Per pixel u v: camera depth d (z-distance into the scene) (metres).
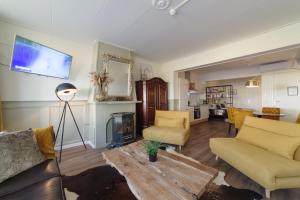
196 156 2.82
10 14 2.34
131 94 4.04
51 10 2.24
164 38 3.25
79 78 3.49
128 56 3.95
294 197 1.67
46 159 1.72
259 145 2.19
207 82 8.62
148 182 1.35
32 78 2.82
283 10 2.24
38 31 2.92
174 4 2.11
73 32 2.97
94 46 3.50
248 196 1.68
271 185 1.55
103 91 3.43
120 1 2.04
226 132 4.83
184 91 5.78
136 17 2.44
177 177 1.43
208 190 1.79
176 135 3.08
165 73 5.40
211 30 2.87
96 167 2.35
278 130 2.13
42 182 1.30
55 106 3.17
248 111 3.96
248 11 2.27
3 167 1.30
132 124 3.76
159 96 4.81
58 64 2.94
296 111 4.83
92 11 2.28
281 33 2.76
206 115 7.50
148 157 1.87
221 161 2.60
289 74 4.97
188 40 3.33
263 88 5.50
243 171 1.92
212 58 3.91
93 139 3.40
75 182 1.95
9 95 2.59
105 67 3.47
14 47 2.27
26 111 2.83
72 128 3.42
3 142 1.39
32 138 1.65
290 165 1.63
